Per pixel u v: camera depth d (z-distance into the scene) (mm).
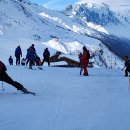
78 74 26031
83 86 16969
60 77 22250
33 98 12180
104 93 14117
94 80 20594
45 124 7969
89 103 11055
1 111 9570
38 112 9414
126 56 26688
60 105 10594
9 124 7969
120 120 8438
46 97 12492
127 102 11336
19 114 9133
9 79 12930
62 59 52688
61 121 8297
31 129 7508
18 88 13102
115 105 10695
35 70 28734
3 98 12148
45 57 36406
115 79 21797
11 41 134625
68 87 16344
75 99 11977
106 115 9039
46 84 17609
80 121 8305
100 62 143375
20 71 27125
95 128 7621
